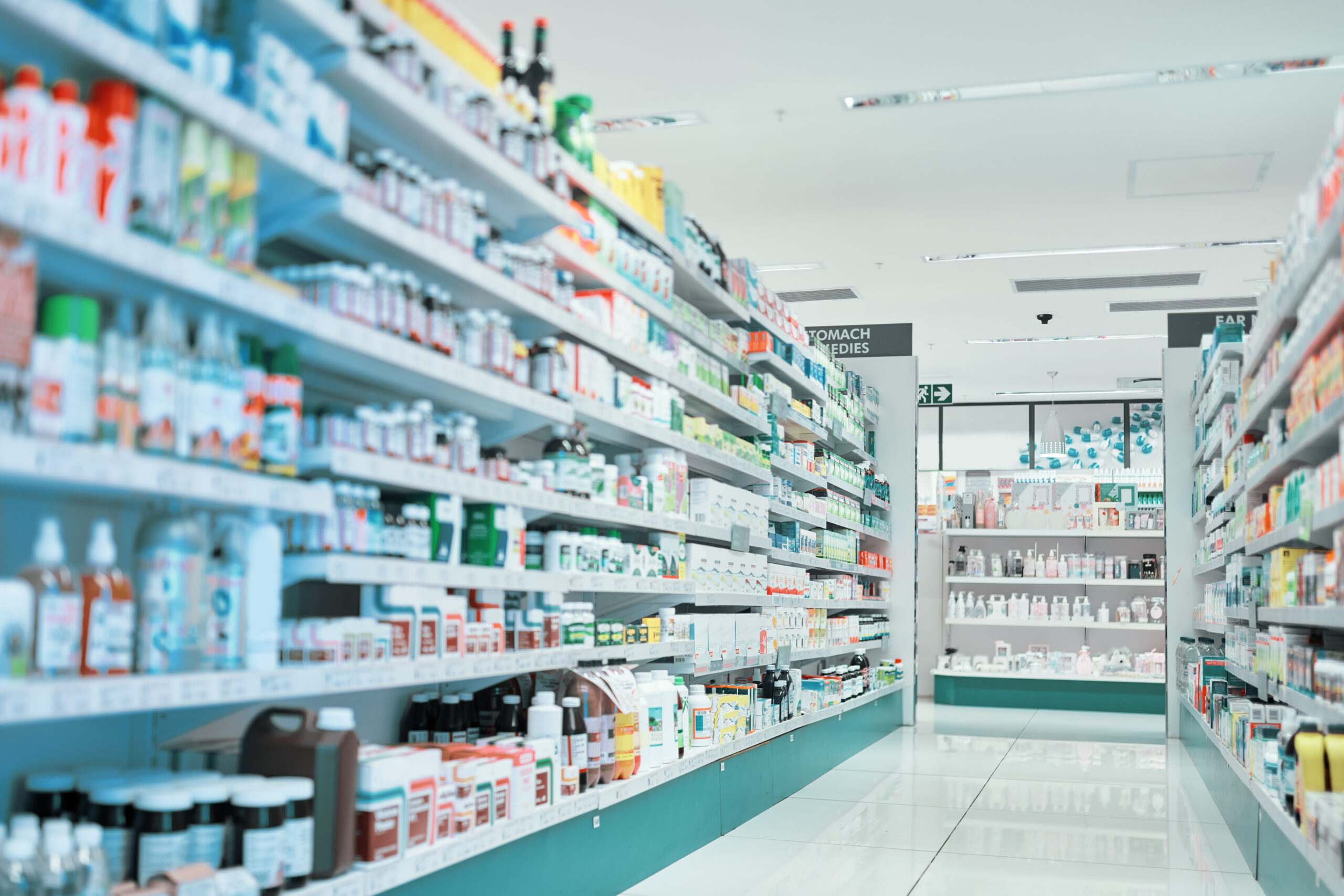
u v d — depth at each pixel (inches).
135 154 78.4
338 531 102.7
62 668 72.4
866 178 304.7
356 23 101.4
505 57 142.3
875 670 356.8
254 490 87.8
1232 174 297.4
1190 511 369.7
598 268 160.9
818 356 300.5
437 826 110.5
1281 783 151.3
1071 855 192.1
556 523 169.8
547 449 149.6
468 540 129.9
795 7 217.8
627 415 166.2
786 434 290.8
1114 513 473.7
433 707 139.6
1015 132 274.1
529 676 156.4
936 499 526.6
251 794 86.9
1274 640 181.5
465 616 122.2
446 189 118.3
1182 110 260.5
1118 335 477.1
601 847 151.6
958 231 348.2
